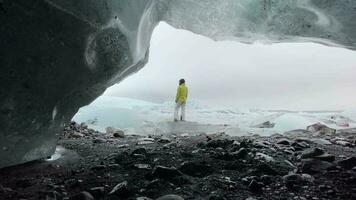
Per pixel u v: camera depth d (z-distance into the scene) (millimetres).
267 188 3234
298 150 5078
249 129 8320
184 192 3121
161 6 5969
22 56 3396
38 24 3385
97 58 4270
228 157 4352
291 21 5504
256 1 5457
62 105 4262
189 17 6066
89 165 4246
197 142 6094
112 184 3385
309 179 3480
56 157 4738
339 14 5102
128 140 6609
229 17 5797
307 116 10617
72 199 2916
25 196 3035
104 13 3984
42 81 3711
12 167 4031
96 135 7426
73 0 3551
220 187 3256
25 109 3705
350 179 3436
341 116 10562
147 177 3531
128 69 5574
